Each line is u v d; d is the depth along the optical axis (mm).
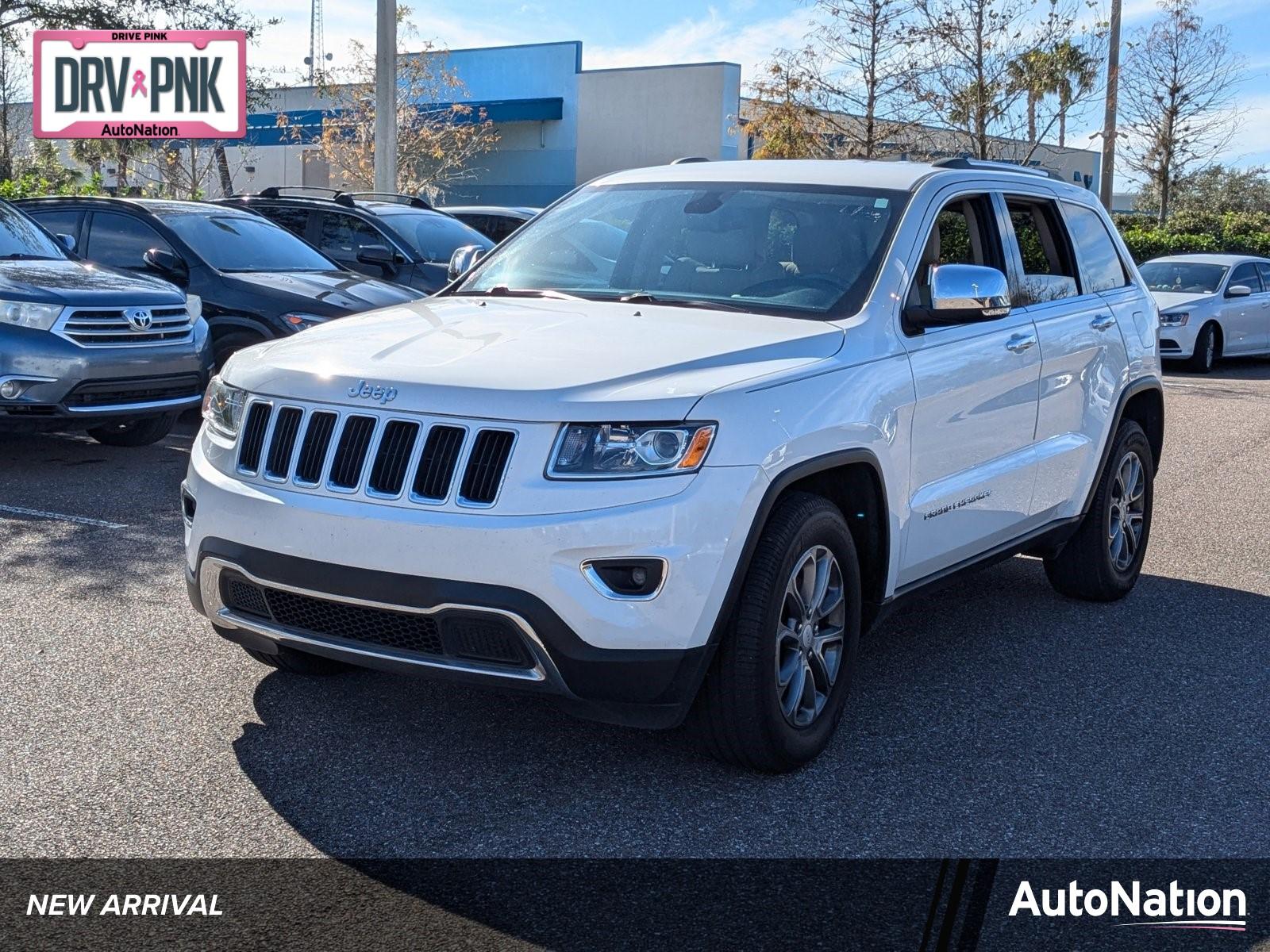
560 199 5891
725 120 40406
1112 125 25891
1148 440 6867
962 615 6191
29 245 9453
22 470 8766
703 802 3961
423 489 3771
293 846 3594
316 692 4762
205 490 4184
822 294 4723
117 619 5559
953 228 5402
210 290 10117
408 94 37312
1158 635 5914
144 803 3830
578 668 3701
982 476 5156
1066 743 4551
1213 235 30703
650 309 4727
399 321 4652
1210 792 4168
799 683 4160
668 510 3693
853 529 4555
